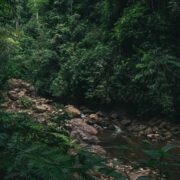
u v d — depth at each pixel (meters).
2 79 9.47
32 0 26.17
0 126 4.63
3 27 15.15
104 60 17.69
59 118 8.07
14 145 2.74
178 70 13.73
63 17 24.06
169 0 15.33
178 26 15.58
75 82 19.02
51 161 2.04
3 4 7.63
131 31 16.12
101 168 1.90
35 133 5.84
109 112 17.23
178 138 12.88
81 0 23.70
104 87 17.00
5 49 15.38
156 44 15.37
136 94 15.59
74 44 21.62
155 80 14.21
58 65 22.05
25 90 21.28
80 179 2.05
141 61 15.04
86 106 18.91
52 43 22.75
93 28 21.58
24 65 22.47
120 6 18.67
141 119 15.56
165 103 13.89
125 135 13.41
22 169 2.24
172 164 1.77
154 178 1.92
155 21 15.48
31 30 26.62
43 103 16.28
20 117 6.38
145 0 16.50
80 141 9.45
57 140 6.04
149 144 2.30
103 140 12.12
